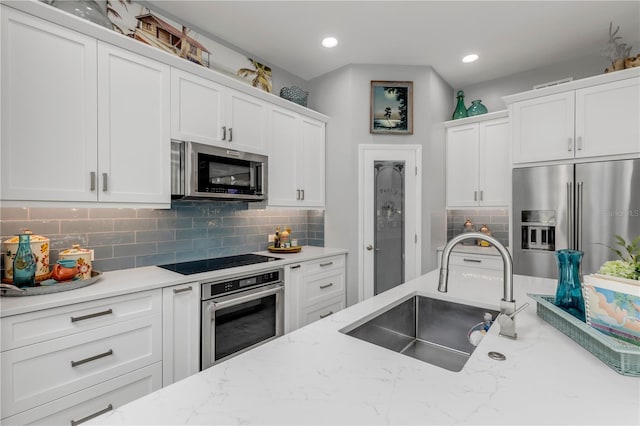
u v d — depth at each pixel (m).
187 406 0.65
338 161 3.30
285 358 0.88
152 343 1.70
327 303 2.94
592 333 0.87
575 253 1.13
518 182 2.76
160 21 2.29
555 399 0.68
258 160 2.57
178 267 2.16
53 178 1.54
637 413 0.63
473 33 2.65
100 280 1.76
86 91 1.65
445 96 3.59
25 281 1.46
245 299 2.13
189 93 2.12
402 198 3.26
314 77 3.51
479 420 0.61
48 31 1.53
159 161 1.96
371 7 2.30
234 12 2.35
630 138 2.27
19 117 1.44
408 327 1.54
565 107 2.55
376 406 0.66
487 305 1.40
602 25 2.51
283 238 3.07
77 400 1.43
